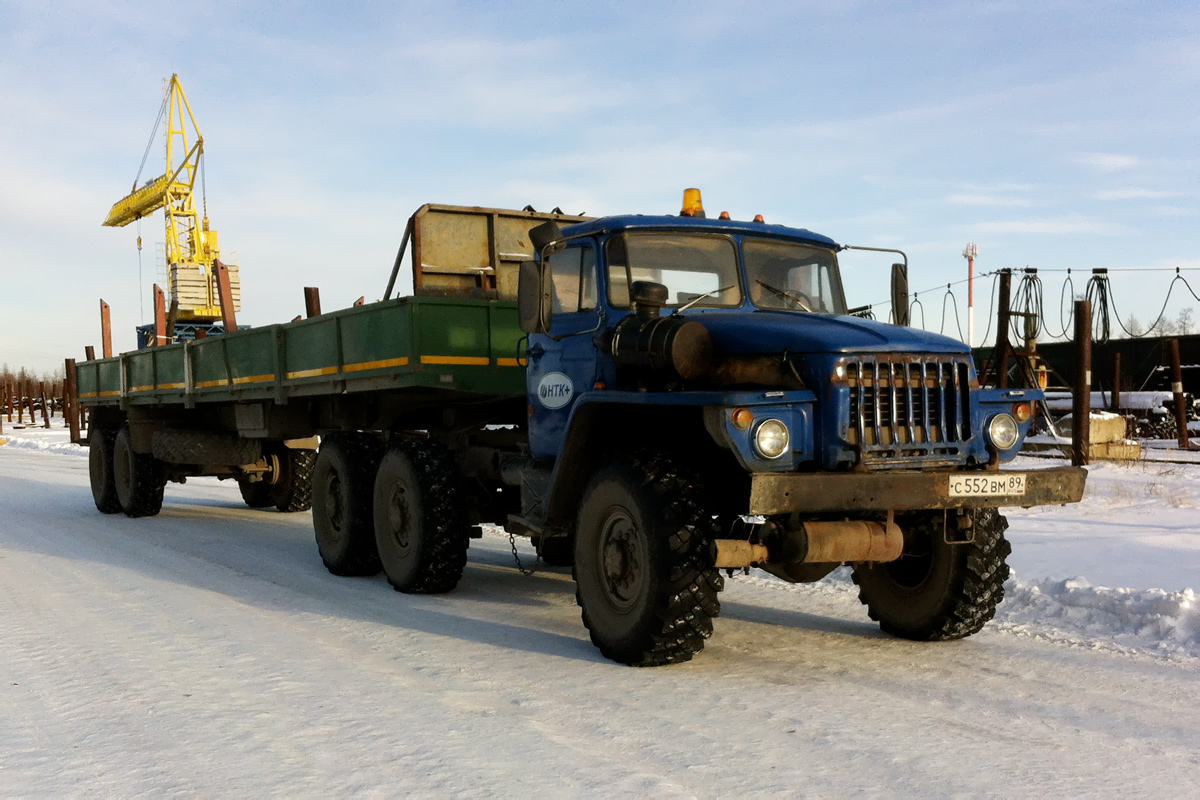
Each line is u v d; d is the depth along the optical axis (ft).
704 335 17.78
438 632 20.84
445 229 28.04
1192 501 36.88
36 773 12.55
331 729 14.24
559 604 24.04
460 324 24.36
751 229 20.81
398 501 25.55
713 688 16.38
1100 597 21.38
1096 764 12.75
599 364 19.88
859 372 16.44
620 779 12.19
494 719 14.69
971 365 17.47
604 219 20.24
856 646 19.38
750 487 15.24
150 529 38.78
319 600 24.41
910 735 13.92
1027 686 16.44
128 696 15.94
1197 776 12.32
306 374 30.07
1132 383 83.61
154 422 41.83
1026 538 29.63
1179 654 18.35
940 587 19.16
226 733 14.08
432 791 11.83
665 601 16.80
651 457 17.79
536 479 21.89
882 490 16.07
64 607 23.29
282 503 44.39
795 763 12.77
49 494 54.65
